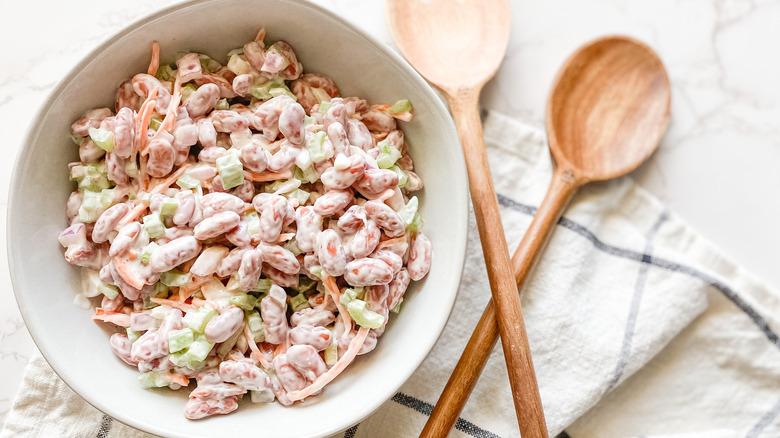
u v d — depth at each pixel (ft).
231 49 1.38
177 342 1.25
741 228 1.63
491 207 1.43
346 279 1.29
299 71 1.39
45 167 1.29
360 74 1.39
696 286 1.58
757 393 1.61
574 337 1.54
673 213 1.62
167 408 1.29
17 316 1.46
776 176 1.63
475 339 1.40
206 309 1.27
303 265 1.31
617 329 1.56
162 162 1.28
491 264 1.40
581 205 1.58
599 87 1.57
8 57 1.50
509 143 1.57
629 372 1.55
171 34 1.32
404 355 1.32
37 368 1.43
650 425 1.61
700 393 1.61
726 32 1.63
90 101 1.31
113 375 1.30
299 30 1.36
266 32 1.36
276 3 1.31
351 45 1.35
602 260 1.60
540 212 1.51
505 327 1.38
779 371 1.59
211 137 1.30
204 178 1.30
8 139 1.48
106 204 1.30
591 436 1.60
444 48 1.50
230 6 1.31
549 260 1.55
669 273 1.59
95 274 1.31
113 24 1.52
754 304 1.59
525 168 1.58
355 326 1.33
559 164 1.53
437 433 1.37
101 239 1.28
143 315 1.29
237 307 1.27
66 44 1.51
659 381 1.62
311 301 1.33
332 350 1.31
